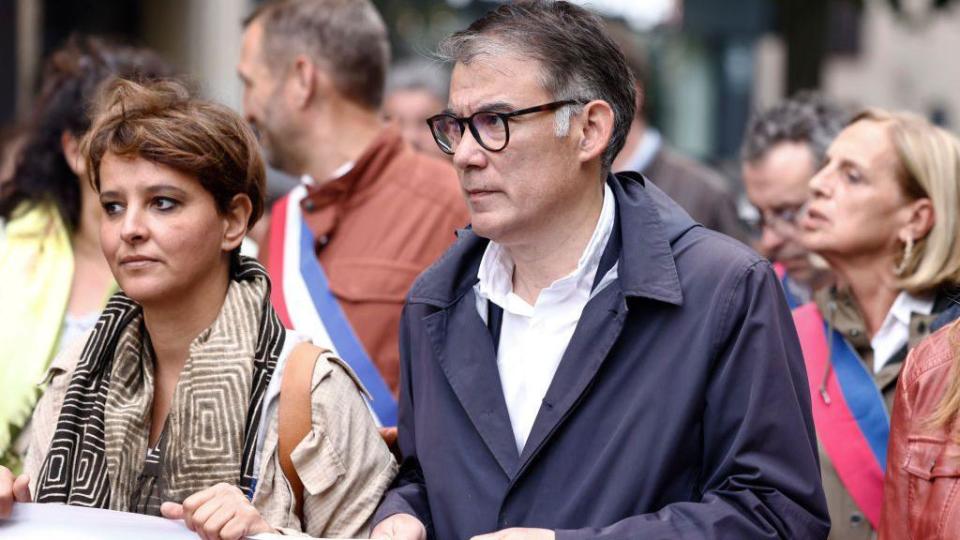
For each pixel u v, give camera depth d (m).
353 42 4.47
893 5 9.05
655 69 16.22
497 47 2.93
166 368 3.15
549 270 3.06
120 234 3.02
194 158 3.01
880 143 3.84
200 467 2.97
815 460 2.95
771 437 2.87
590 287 3.03
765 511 2.82
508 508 2.95
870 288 3.87
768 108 5.12
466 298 3.15
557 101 2.92
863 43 22.58
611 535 2.77
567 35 2.96
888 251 3.83
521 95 2.90
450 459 3.05
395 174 4.36
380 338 4.17
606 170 3.07
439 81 7.76
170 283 3.02
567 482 2.92
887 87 22.91
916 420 2.95
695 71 17.00
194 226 3.03
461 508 3.00
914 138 3.82
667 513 2.82
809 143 4.86
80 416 3.08
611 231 3.07
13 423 3.71
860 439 3.75
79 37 4.39
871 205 3.81
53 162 4.06
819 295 3.96
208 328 3.08
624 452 2.89
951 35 22.97
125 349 3.13
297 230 4.30
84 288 4.01
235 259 3.22
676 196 6.12
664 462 2.87
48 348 3.81
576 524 2.88
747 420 2.86
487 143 2.92
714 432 2.90
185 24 12.41
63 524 2.91
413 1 14.09
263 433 3.01
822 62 8.45
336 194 4.32
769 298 2.93
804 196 4.82
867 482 3.72
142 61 4.30
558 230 3.02
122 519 2.89
